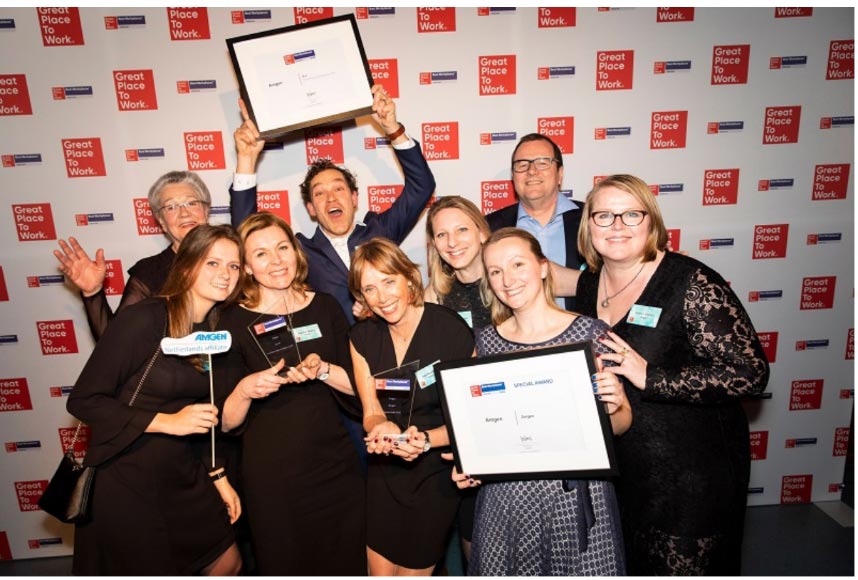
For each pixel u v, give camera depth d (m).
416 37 3.03
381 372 2.04
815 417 3.43
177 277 1.95
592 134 3.15
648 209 1.82
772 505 3.49
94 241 3.14
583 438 1.66
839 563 2.82
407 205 2.84
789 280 3.32
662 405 1.85
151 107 3.03
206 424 1.88
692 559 1.85
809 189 3.22
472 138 3.14
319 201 2.71
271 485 2.09
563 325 1.79
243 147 2.64
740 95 3.13
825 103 3.14
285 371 2.11
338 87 2.63
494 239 1.79
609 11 3.03
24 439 3.28
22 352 3.21
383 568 2.12
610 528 1.73
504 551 1.80
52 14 2.90
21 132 3.00
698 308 1.77
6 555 3.33
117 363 1.85
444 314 2.09
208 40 2.98
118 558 1.91
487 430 1.76
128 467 1.90
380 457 2.15
